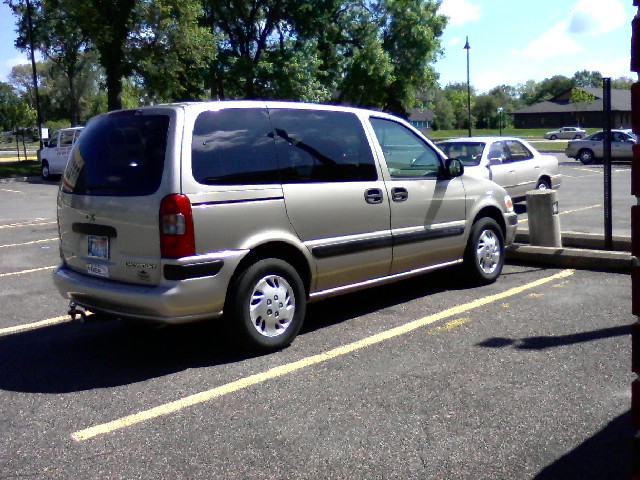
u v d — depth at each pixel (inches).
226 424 177.0
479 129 3949.3
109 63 1279.5
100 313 232.8
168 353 235.8
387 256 263.3
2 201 839.1
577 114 3636.8
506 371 205.8
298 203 233.9
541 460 153.0
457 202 293.7
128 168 220.8
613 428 166.9
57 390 205.2
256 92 1535.4
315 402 188.5
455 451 158.2
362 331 250.8
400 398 188.9
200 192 211.8
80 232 234.2
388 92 1824.6
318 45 1690.5
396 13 1717.5
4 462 160.6
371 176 259.6
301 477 149.3
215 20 1553.9
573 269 338.3
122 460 159.8
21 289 339.0
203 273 210.8
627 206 609.6
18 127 1790.1
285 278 231.5
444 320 260.1
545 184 590.2
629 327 242.2
